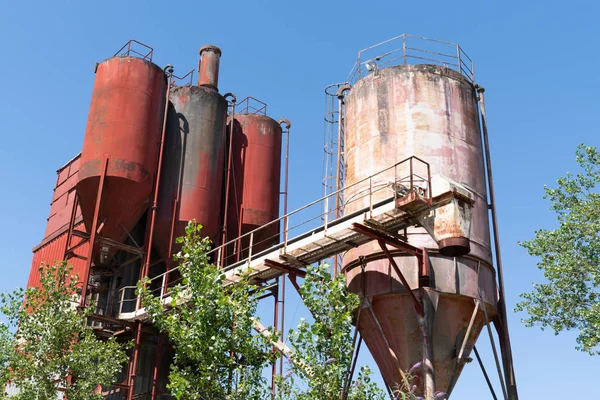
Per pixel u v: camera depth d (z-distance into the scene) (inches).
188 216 1346.0
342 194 1208.8
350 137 1127.6
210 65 1573.6
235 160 1567.4
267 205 1549.0
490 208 1096.2
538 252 956.6
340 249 960.3
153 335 1238.3
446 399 933.8
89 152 1246.3
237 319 728.3
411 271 953.5
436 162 1021.8
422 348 932.0
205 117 1443.2
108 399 1264.8
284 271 1016.2
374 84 1107.9
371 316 990.4
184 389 689.6
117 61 1314.0
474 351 1007.6
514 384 995.3
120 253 1362.0
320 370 652.1
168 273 1248.8
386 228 893.8
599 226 901.8
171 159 1386.6
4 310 960.9
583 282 925.2
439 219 840.3
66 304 984.9
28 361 924.6
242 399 694.5
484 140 1144.2
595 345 872.3
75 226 1493.6
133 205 1255.5
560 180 971.3
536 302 955.3
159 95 1346.0
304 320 680.4
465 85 1120.8
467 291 954.7
